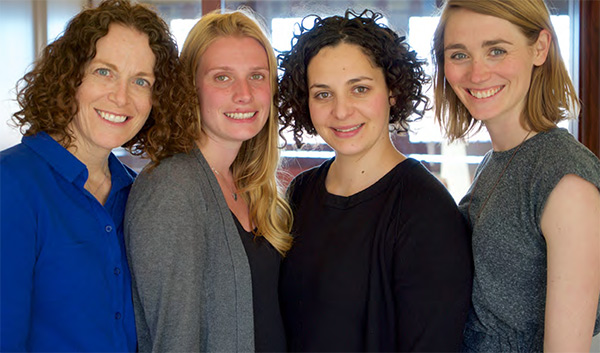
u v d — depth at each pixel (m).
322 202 1.42
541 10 1.28
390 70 1.36
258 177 1.51
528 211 1.20
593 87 2.75
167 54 1.29
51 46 1.23
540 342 1.23
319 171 1.53
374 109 1.34
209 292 1.28
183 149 1.34
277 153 1.58
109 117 1.23
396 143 2.96
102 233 1.22
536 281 1.21
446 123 1.56
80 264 1.16
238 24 1.46
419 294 1.21
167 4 2.93
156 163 1.29
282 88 1.49
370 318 1.27
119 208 1.34
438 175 2.97
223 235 1.30
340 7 2.91
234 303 1.28
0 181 1.10
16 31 2.98
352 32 1.34
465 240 1.27
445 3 1.39
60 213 1.16
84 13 1.23
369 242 1.29
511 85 1.27
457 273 1.22
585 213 1.11
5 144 2.98
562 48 2.81
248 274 1.31
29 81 1.25
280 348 1.40
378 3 2.87
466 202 1.45
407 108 1.45
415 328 1.21
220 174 1.50
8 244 1.07
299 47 1.41
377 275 1.27
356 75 1.32
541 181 1.17
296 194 1.55
